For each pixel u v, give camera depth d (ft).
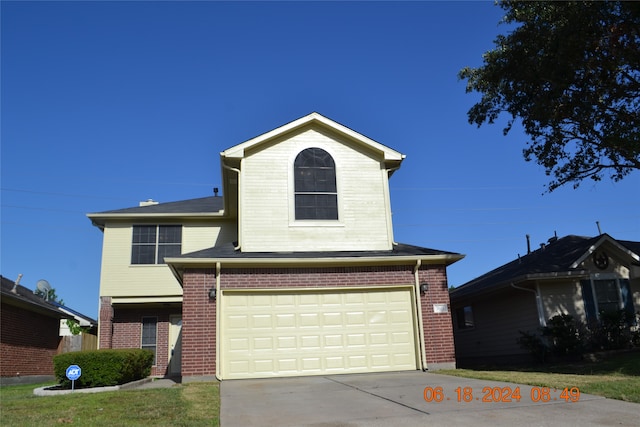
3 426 22.81
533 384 31.91
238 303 42.22
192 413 25.31
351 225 47.60
